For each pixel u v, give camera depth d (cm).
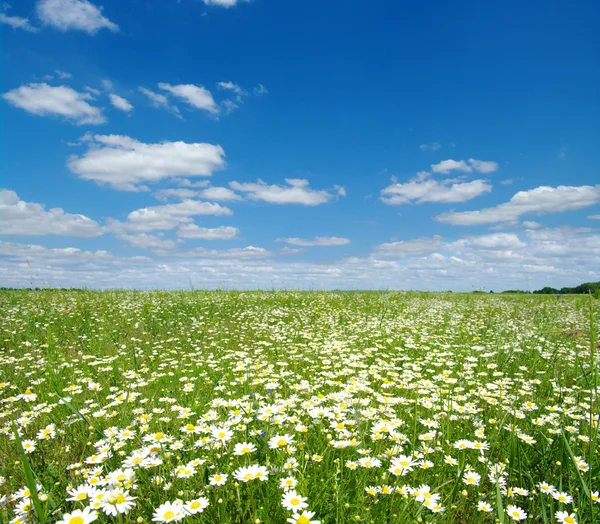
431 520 259
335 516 259
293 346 813
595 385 324
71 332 943
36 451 368
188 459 326
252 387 525
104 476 292
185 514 230
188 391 523
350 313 1368
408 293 2356
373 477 313
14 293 1594
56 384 543
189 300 1532
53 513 259
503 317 1377
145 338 954
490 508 278
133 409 455
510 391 551
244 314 1280
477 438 380
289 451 304
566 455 333
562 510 275
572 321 1244
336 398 423
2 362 708
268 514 260
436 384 547
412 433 391
